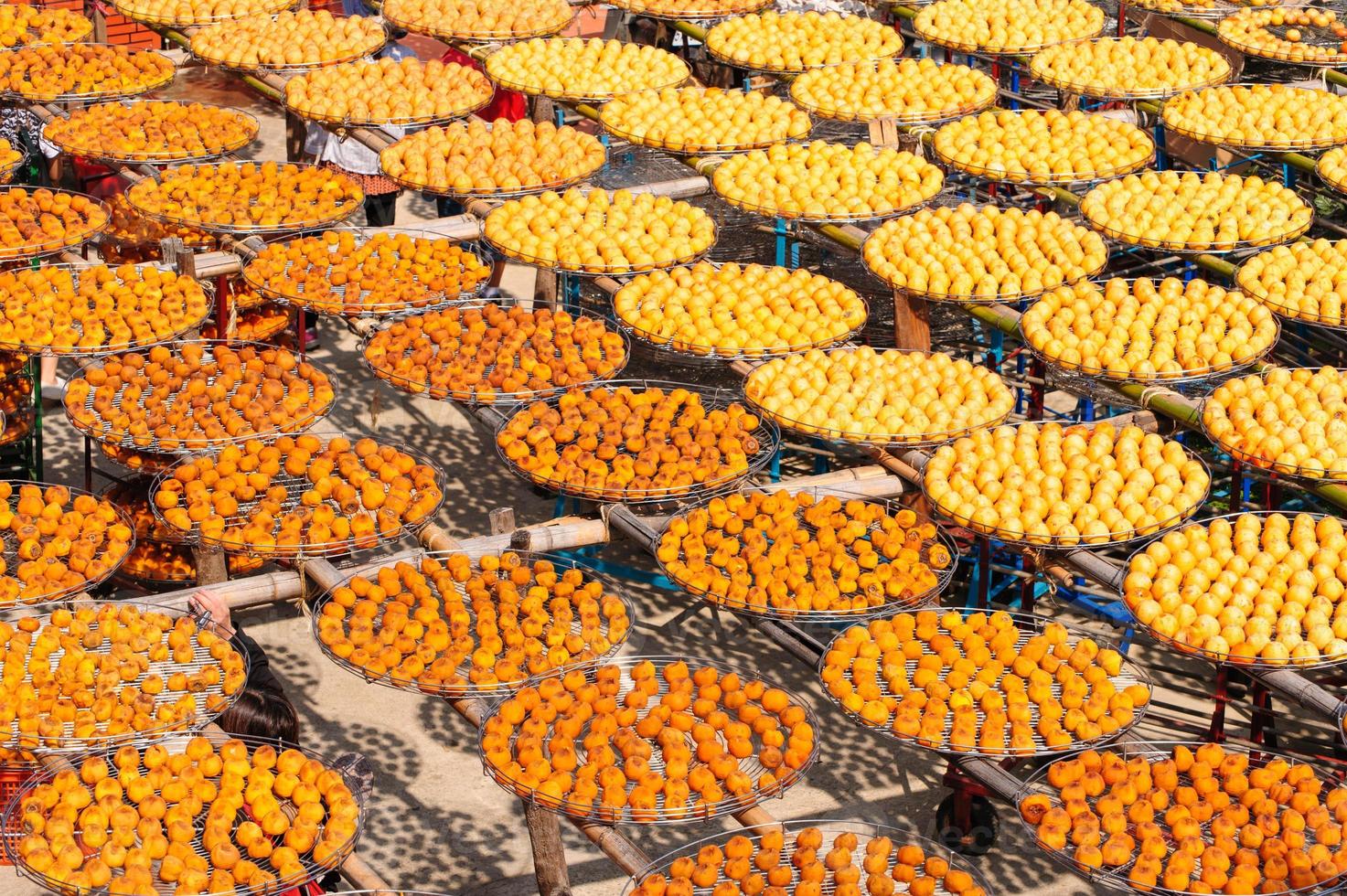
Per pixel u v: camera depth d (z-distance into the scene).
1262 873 8.38
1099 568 10.56
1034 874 10.85
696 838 11.34
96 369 12.46
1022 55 17.70
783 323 13.01
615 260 13.62
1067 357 12.38
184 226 14.95
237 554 11.84
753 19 18.47
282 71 17.77
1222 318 12.76
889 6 20.03
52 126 16.41
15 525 10.92
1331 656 9.73
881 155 15.25
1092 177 14.91
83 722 9.01
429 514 10.99
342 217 14.69
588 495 11.08
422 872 11.14
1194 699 12.32
